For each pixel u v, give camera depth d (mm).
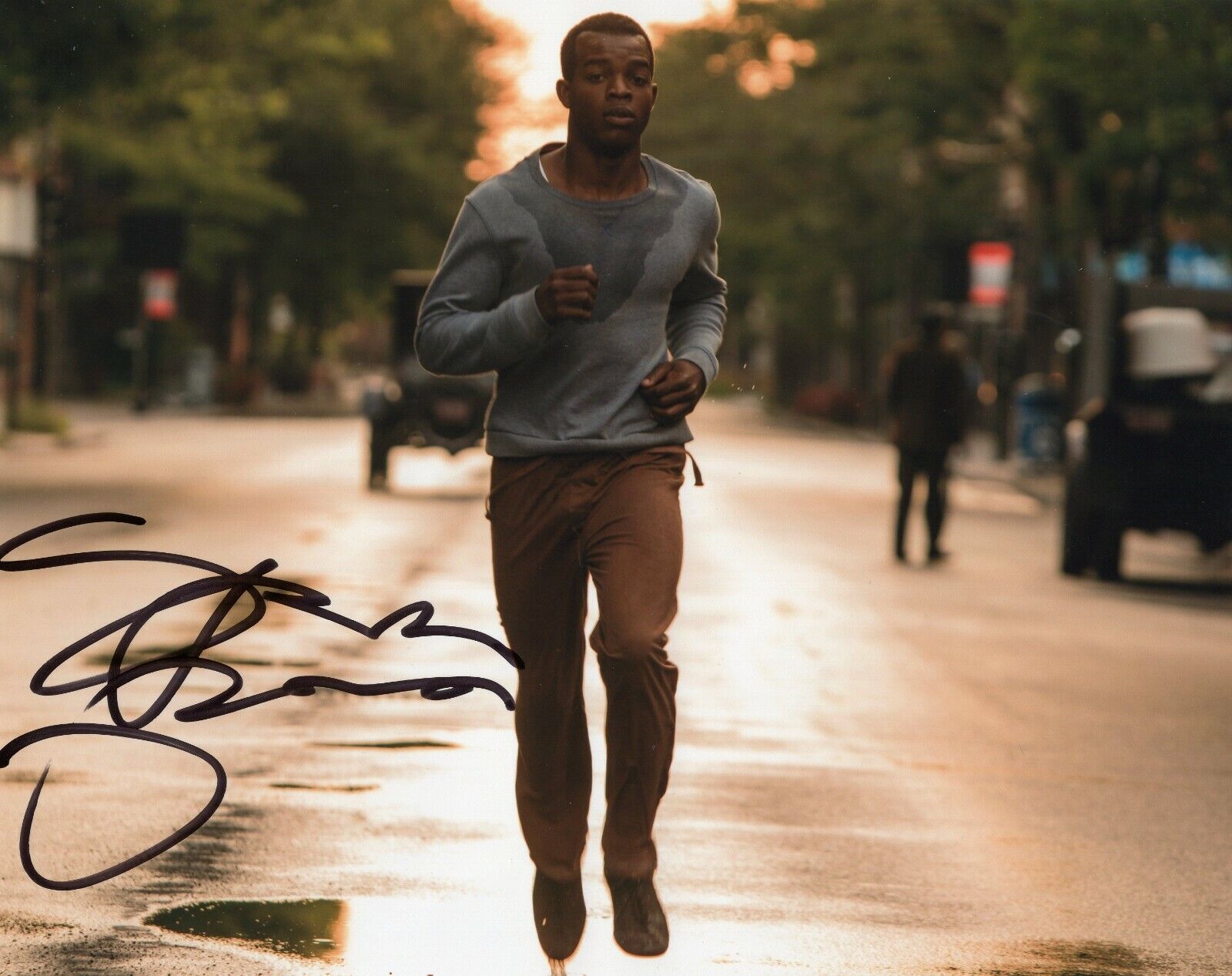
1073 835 6281
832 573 14906
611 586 4215
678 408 4301
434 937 4859
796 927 5074
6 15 22203
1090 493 15273
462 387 22297
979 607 13023
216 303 62469
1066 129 26359
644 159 4387
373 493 21859
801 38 35062
